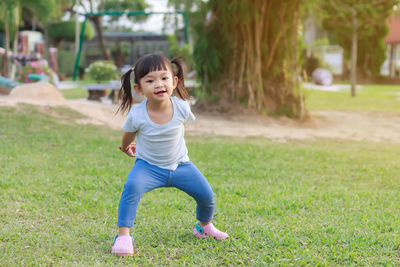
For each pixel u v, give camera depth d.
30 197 4.54
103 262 2.97
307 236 3.63
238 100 13.38
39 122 9.49
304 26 14.30
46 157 6.70
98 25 36.88
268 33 13.56
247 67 13.31
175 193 5.05
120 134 9.50
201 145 8.39
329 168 6.77
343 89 28.23
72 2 34.00
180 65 3.25
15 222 3.77
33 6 24.86
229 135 10.15
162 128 3.08
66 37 37.53
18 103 10.58
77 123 10.05
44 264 2.94
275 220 4.09
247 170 6.41
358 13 22.03
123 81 3.18
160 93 2.99
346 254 3.19
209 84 13.84
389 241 3.48
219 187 5.27
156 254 3.16
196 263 3.06
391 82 35.16
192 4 12.68
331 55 38.72
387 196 5.11
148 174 3.16
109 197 4.75
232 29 13.32
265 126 12.03
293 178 5.98
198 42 13.84
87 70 16.36
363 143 9.70
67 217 4.02
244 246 3.35
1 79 16.77
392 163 7.23
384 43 35.62
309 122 13.20
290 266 3.03
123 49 43.12
